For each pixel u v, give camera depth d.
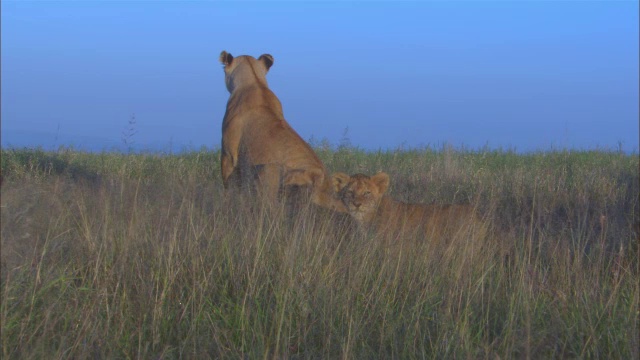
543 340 8.69
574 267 10.52
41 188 10.88
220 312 9.57
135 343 9.03
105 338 8.77
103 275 10.00
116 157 23.14
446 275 10.45
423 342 8.91
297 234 11.01
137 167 21.08
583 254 11.38
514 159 26.02
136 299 9.66
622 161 24.22
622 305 9.56
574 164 23.58
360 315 9.62
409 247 11.18
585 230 13.38
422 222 13.34
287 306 9.48
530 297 9.64
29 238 9.43
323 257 10.81
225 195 12.65
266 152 15.66
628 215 14.32
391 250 11.07
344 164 23.16
